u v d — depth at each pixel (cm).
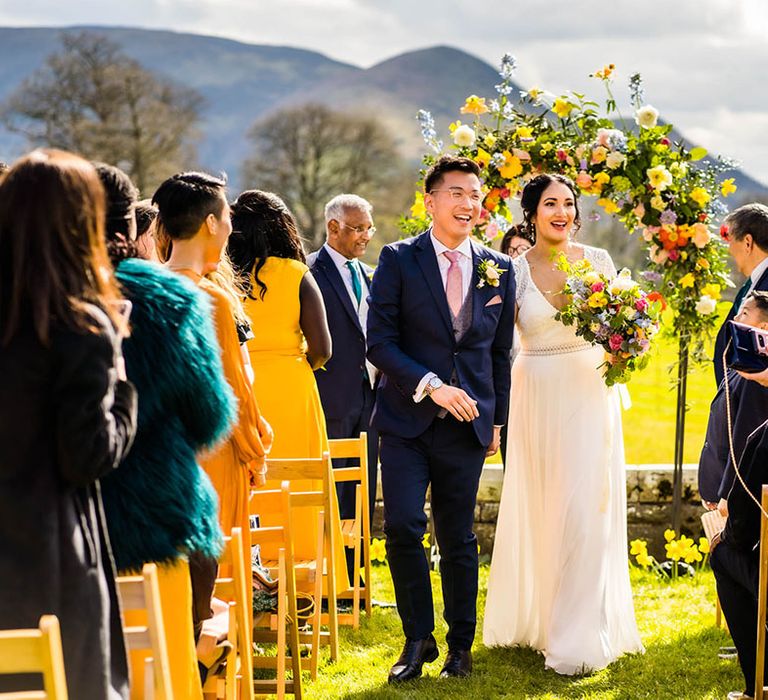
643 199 695
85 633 264
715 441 553
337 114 6431
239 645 395
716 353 557
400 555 514
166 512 321
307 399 581
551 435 539
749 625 459
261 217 578
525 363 550
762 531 414
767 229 552
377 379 689
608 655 532
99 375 262
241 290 566
